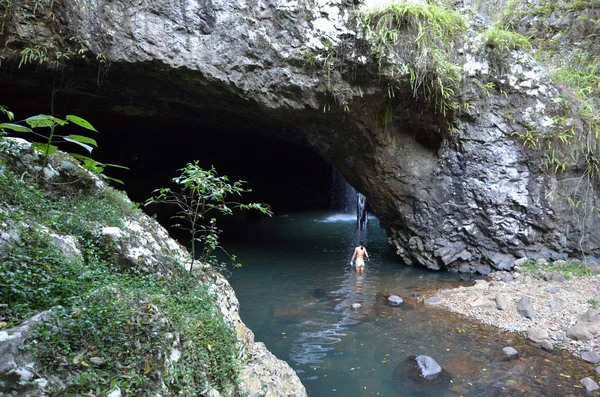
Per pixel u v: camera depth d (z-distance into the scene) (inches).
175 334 104.7
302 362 213.3
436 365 203.0
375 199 418.3
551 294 293.1
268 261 436.5
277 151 856.9
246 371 143.2
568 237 368.2
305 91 322.7
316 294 327.6
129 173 725.9
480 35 350.6
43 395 71.5
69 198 160.1
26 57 285.4
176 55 305.3
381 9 308.2
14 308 86.8
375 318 275.4
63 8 286.5
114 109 443.5
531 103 355.9
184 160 778.2
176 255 177.0
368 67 316.2
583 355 218.4
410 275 382.9
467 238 383.6
